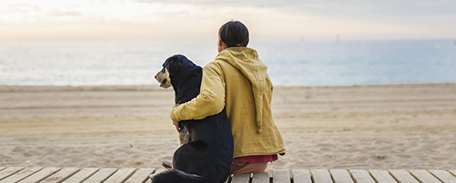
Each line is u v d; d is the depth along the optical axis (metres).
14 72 42.88
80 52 120.88
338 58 68.44
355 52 97.31
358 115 11.02
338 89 17.83
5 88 17.77
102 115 11.46
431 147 5.59
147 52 119.88
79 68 49.19
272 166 4.85
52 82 32.12
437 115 10.69
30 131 8.58
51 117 11.02
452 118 9.97
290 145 6.19
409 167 4.55
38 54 103.06
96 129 8.80
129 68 49.06
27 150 5.57
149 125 9.48
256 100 2.96
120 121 10.22
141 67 50.72
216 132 2.79
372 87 18.39
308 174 3.40
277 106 13.27
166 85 3.25
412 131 7.74
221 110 2.84
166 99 15.05
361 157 5.11
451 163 4.64
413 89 17.44
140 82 32.25
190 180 2.60
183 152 2.77
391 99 14.60
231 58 2.99
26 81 33.06
